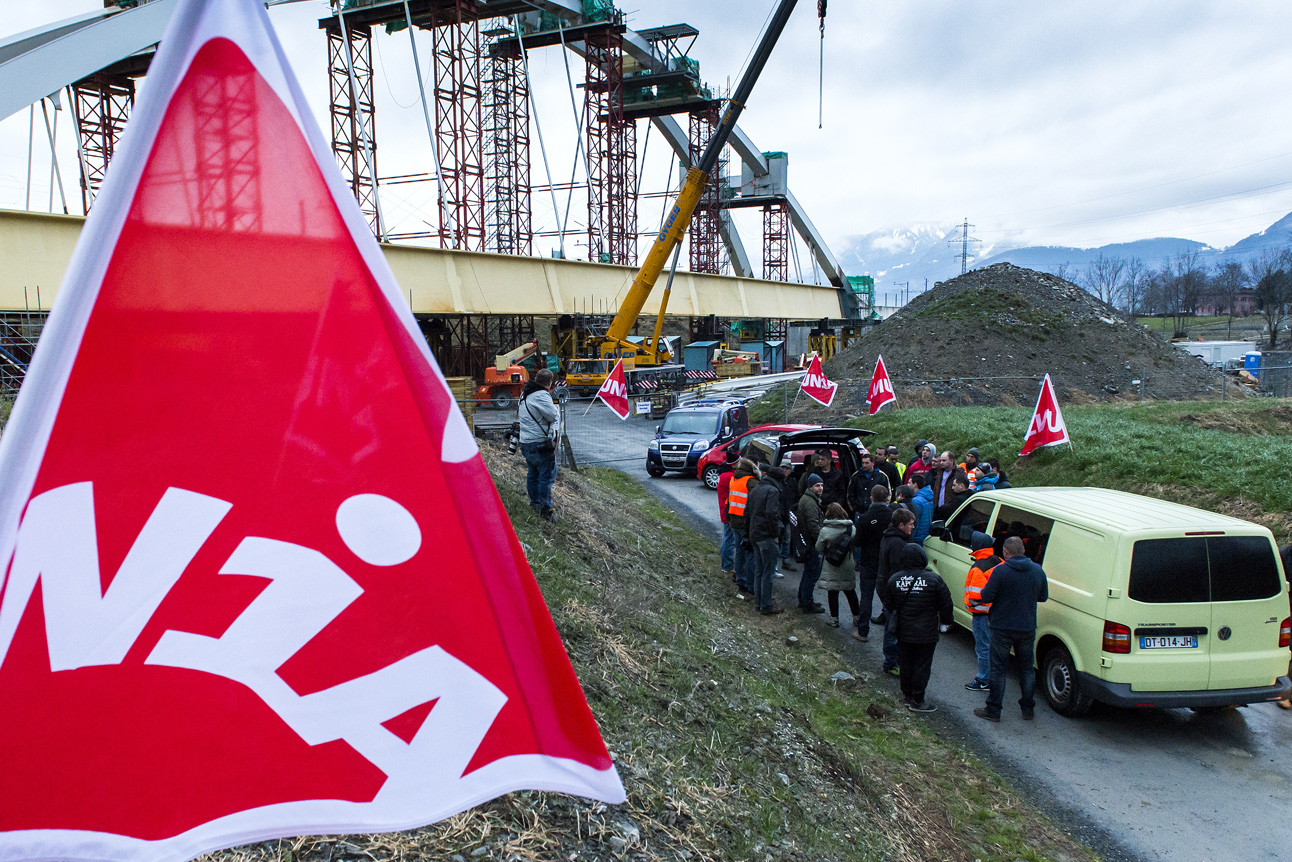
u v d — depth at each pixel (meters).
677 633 7.39
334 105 43.19
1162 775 6.17
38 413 1.31
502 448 18.12
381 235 43.47
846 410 28.91
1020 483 15.75
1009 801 5.75
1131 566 6.62
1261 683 6.65
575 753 1.53
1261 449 13.27
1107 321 36.22
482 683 1.52
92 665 1.35
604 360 37.97
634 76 67.88
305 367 1.46
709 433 20.28
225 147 1.43
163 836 1.38
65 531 1.33
